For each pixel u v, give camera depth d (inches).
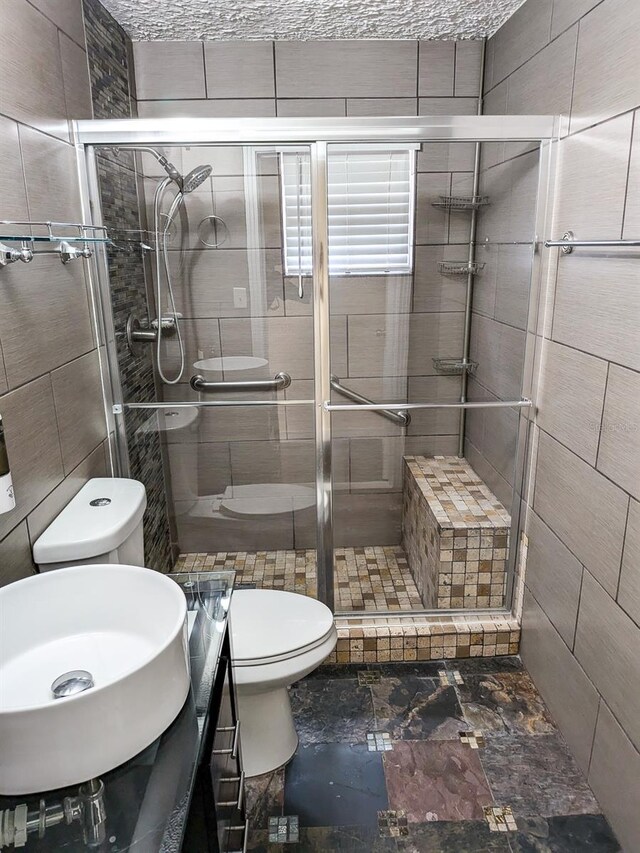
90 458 68.1
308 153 72.6
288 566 90.8
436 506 83.3
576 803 59.7
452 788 61.8
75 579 41.1
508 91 79.7
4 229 49.1
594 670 59.5
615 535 54.7
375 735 69.1
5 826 29.4
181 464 89.0
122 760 32.1
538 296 71.3
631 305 51.2
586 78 58.5
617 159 53.1
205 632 44.6
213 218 75.9
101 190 70.5
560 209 65.4
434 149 71.1
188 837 30.0
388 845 56.0
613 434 54.8
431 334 78.3
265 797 61.2
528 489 77.1
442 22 80.3
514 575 82.0
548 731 69.1
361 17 77.9
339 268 76.0
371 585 87.8
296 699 74.9
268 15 76.9
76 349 64.7
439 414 81.9
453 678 78.3
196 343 81.7
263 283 78.7
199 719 36.0
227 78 87.0
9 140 50.0
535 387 73.6
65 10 63.1
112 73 77.7
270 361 82.4
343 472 84.7
